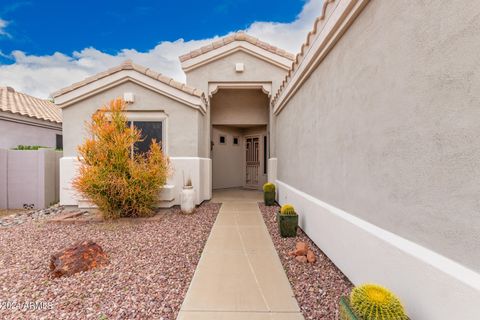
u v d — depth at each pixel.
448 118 1.88
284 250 4.65
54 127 13.25
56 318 2.66
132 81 8.24
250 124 12.62
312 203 5.03
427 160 2.07
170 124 8.40
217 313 2.75
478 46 1.66
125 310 2.80
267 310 2.80
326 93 4.40
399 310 1.89
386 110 2.63
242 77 10.23
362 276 3.00
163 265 4.01
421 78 2.14
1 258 4.28
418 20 2.17
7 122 10.98
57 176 9.66
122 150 6.61
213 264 4.04
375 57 2.84
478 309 1.60
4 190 8.79
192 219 6.97
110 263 4.07
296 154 6.69
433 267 1.94
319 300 2.99
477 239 1.66
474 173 1.68
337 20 3.55
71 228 6.07
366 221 3.04
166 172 7.32
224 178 13.78
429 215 2.05
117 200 6.64
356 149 3.29
